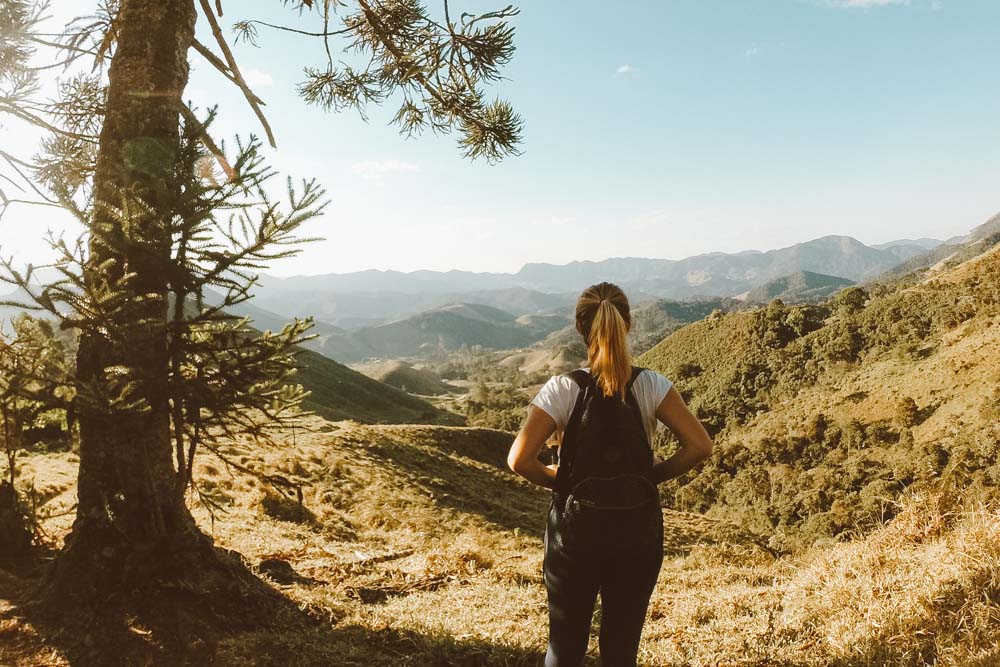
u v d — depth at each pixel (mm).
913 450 61125
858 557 4086
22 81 4312
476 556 7305
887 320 108688
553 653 2143
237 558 4340
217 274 3055
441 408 152000
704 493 76312
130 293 3012
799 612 3682
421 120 6172
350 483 20422
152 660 2955
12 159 3764
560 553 2080
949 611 2939
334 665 3156
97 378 3201
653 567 2080
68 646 2945
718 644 3451
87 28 4680
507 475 35500
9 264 2721
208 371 3330
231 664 3031
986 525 3436
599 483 2037
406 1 5773
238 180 2949
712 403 116312
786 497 62156
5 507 4312
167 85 3758
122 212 2961
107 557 3334
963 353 80125
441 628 3818
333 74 6449
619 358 2109
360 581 5223
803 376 110375
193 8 4039
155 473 3654
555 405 2135
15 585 3594
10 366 3287
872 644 2945
